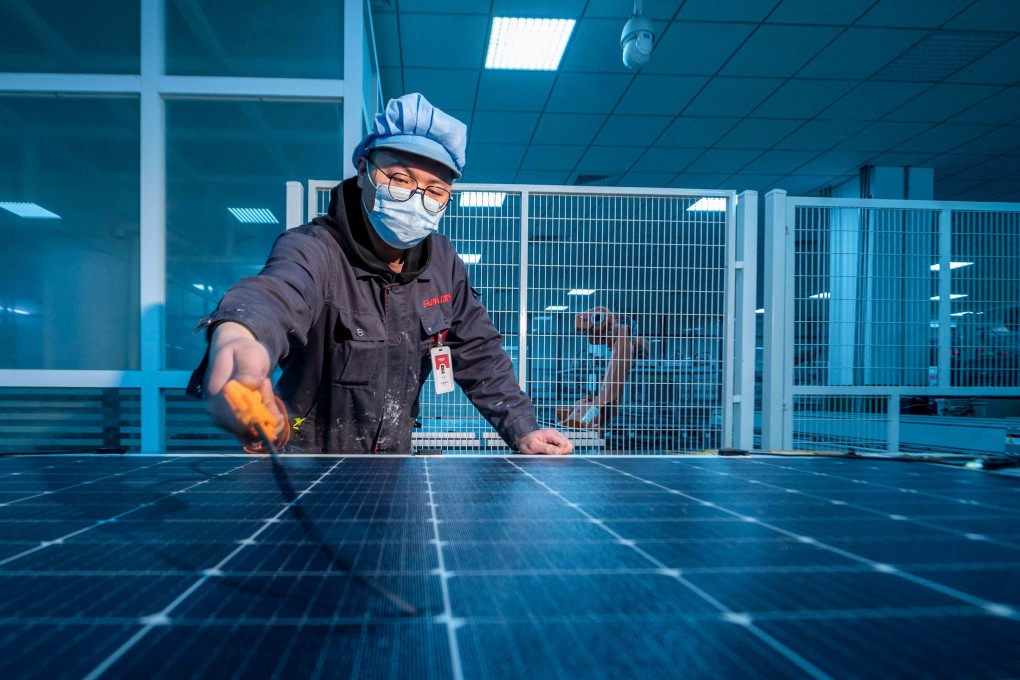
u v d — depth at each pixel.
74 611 0.31
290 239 1.17
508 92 4.59
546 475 0.78
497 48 3.99
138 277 2.31
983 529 0.51
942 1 3.43
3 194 2.28
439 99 4.71
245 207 2.39
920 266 2.49
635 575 0.38
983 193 7.03
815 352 2.41
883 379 2.50
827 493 0.67
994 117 4.95
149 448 2.26
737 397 2.27
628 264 2.25
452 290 1.50
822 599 0.34
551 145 5.68
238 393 0.46
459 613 0.32
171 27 2.33
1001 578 0.39
